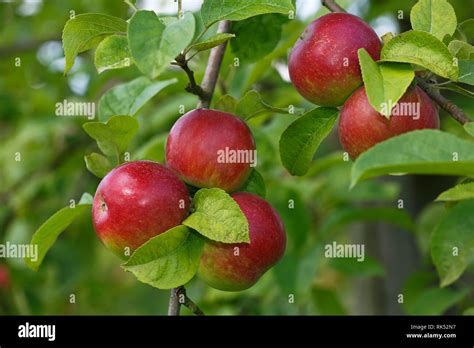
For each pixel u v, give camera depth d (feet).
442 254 3.83
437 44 3.93
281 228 4.10
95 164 4.15
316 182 6.15
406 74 3.92
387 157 3.64
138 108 4.40
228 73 5.22
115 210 3.97
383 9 6.29
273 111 4.27
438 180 6.83
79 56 7.14
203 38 4.42
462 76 4.03
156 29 3.76
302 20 5.24
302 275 5.54
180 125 4.09
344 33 4.09
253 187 4.22
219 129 4.06
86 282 7.52
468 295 5.50
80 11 7.38
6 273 6.48
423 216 5.82
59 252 6.87
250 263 4.05
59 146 7.04
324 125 4.19
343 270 5.64
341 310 5.86
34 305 6.59
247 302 6.06
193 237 4.01
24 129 6.81
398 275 6.75
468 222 3.84
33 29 8.09
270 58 5.09
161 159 5.14
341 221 5.76
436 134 3.68
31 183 6.95
